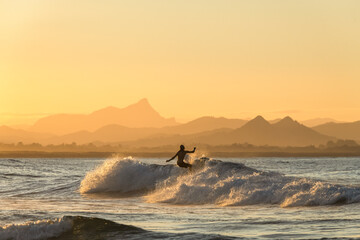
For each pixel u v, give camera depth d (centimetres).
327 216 4441
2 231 3472
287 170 19125
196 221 4334
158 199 6575
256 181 6253
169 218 4538
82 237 3481
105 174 8119
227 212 5028
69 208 5719
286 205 5409
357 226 3859
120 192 7762
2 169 18600
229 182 6300
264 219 4369
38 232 3525
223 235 3559
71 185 8625
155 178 7856
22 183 9481
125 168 8081
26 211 5028
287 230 3759
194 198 6231
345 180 10219
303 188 5750
